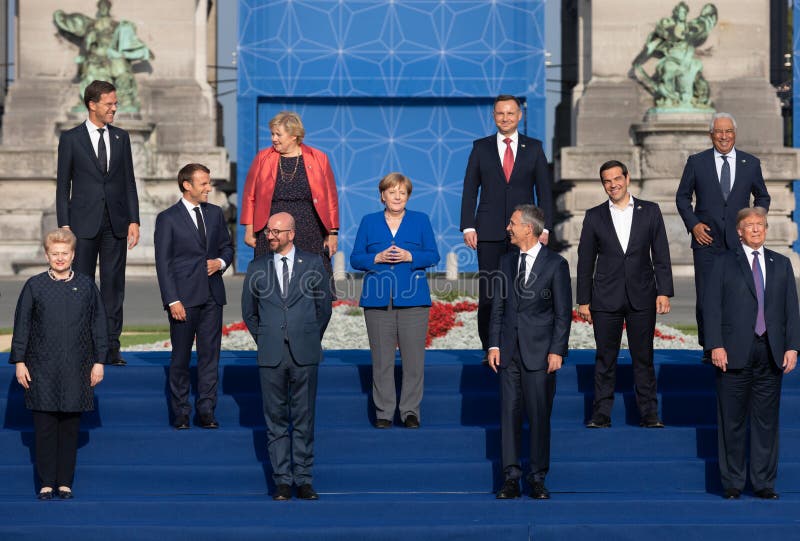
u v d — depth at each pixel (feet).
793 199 280.10
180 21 292.40
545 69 308.40
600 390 73.31
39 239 278.46
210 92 297.33
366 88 307.37
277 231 66.74
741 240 68.03
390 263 73.10
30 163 280.10
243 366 77.77
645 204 73.26
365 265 73.36
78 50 290.56
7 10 339.57
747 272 66.64
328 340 116.16
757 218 67.10
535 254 67.77
